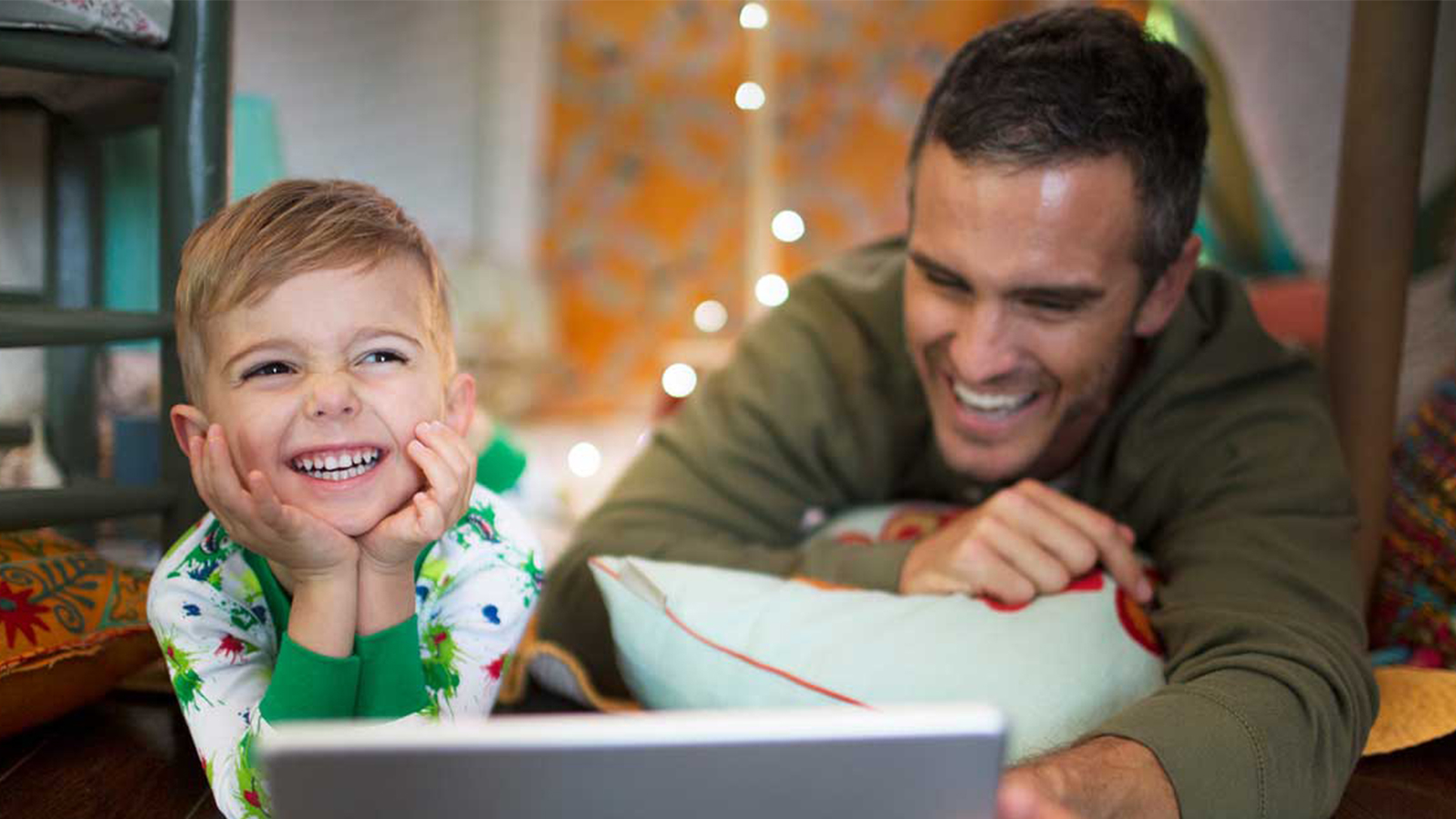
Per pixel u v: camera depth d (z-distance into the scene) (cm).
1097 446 131
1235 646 97
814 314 153
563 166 360
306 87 313
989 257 111
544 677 132
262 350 85
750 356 152
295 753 51
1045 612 108
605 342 367
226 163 129
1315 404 128
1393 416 145
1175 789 81
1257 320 135
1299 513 116
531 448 323
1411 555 143
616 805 54
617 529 136
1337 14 168
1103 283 114
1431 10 141
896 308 147
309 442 84
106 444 163
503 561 99
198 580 92
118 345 169
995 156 109
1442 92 157
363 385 86
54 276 155
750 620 110
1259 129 178
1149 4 206
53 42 119
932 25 358
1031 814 62
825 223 367
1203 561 113
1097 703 101
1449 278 158
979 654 104
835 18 359
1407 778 110
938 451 145
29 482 155
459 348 341
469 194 346
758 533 142
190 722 91
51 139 153
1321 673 95
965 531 117
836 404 145
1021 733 99
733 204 367
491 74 340
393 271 89
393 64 325
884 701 102
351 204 91
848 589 116
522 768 53
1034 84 110
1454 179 156
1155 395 127
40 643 110
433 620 96
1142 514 129
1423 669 126
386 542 84
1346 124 146
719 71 363
